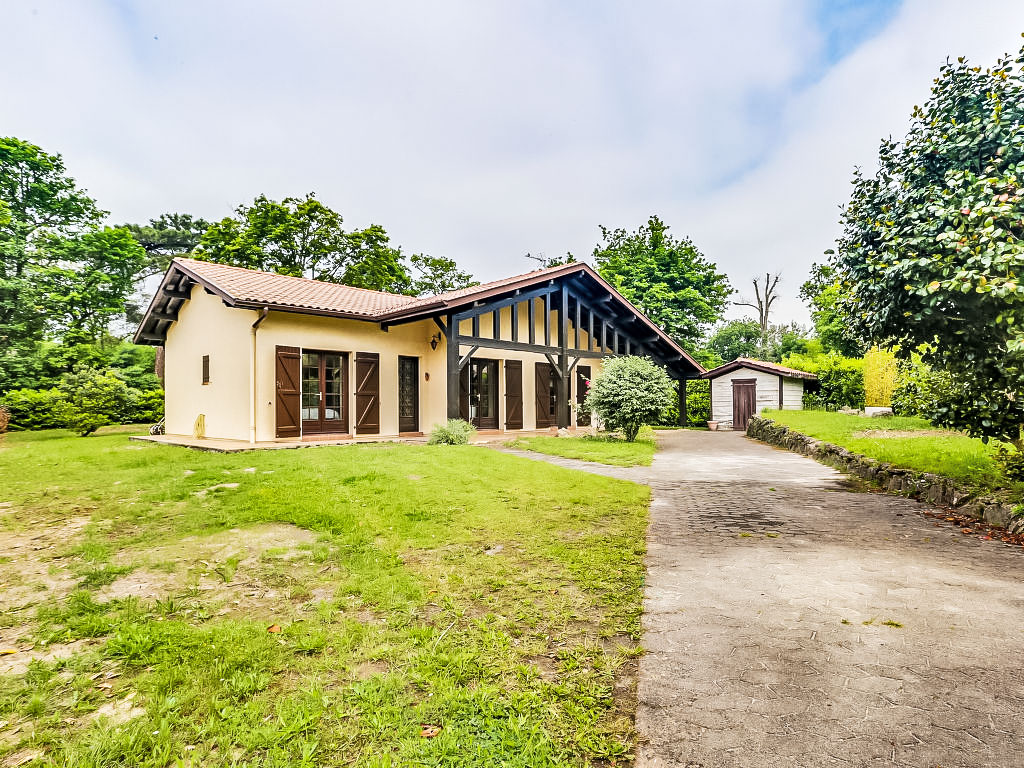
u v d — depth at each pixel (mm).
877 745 1852
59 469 7387
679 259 27438
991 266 3943
